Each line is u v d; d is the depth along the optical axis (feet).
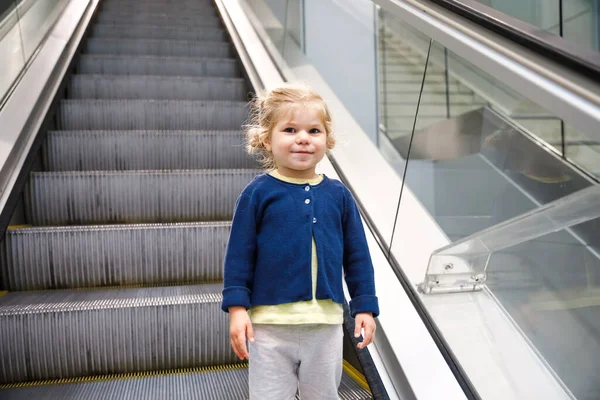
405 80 6.70
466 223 6.05
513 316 4.99
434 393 4.91
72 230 7.49
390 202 6.77
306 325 4.28
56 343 6.26
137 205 8.97
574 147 4.83
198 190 9.16
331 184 4.67
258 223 4.41
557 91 3.58
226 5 20.47
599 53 3.63
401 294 6.08
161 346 6.50
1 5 9.60
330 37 9.43
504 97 5.68
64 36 13.84
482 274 5.30
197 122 12.02
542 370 4.77
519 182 5.51
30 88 10.46
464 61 6.21
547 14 12.89
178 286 7.59
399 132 6.72
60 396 5.75
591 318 4.50
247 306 4.18
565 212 4.62
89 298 6.82
